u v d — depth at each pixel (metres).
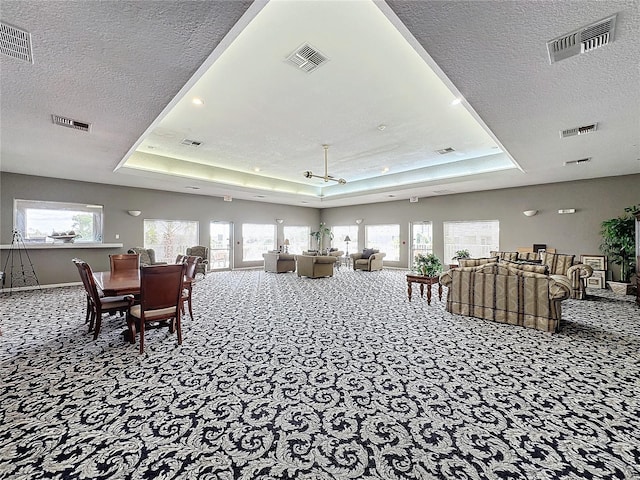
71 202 7.06
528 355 2.90
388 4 1.66
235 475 1.43
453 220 9.17
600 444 1.64
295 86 3.60
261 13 2.41
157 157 7.02
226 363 2.71
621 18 1.75
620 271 6.45
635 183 6.31
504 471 1.45
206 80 3.46
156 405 2.03
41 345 3.12
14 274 6.39
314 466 1.49
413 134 5.36
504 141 4.14
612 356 2.86
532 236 7.66
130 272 4.48
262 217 11.16
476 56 2.17
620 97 2.82
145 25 1.83
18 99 2.88
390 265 10.91
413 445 1.64
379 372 2.54
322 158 7.12
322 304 5.11
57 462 1.51
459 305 4.41
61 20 1.77
